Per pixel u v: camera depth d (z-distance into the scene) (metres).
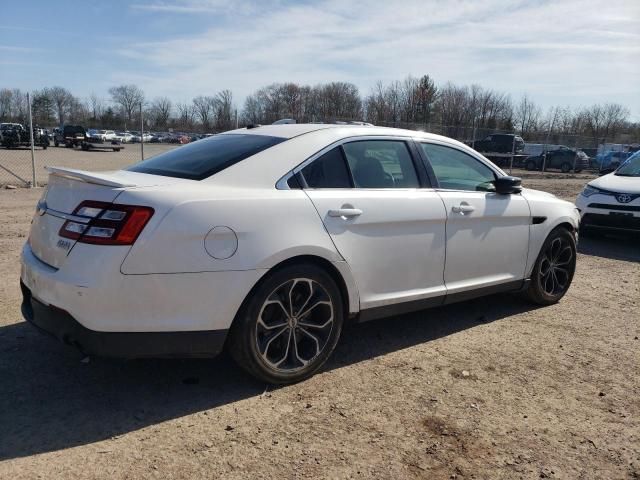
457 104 55.19
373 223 3.62
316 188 3.50
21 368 3.52
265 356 3.26
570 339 4.44
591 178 26.89
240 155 3.45
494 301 5.39
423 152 4.19
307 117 26.86
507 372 3.77
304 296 3.41
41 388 3.28
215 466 2.60
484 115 54.19
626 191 8.62
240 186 3.23
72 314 2.82
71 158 27.77
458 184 4.37
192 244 2.92
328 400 3.27
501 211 4.49
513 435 2.99
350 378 3.57
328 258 3.40
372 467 2.65
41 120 66.19
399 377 3.62
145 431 2.87
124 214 2.81
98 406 3.11
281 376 3.36
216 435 2.86
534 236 4.89
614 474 2.69
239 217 3.07
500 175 4.78
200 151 3.75
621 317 5.07
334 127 3.87
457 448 2.84
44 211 3.23
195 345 3.02
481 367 3.83
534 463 2.75
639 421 3.20
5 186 13.20
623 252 8.41
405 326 4.59
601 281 6.45
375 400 3.29
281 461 2.66
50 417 2.97
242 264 3.05
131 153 34.69
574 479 2.64
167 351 2.96
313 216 3.35
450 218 4.10
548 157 31.50
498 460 2.76
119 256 2.77
